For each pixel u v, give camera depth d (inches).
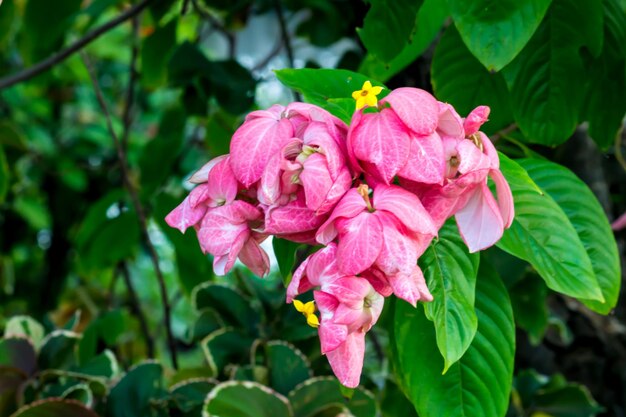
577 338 57.3
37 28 58.9
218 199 29.4
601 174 55.5
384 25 38.7
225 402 40.3
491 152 28.8
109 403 43.0
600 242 36.0
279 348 44.0
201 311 48.0
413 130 28.0
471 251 29.0
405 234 27.6
